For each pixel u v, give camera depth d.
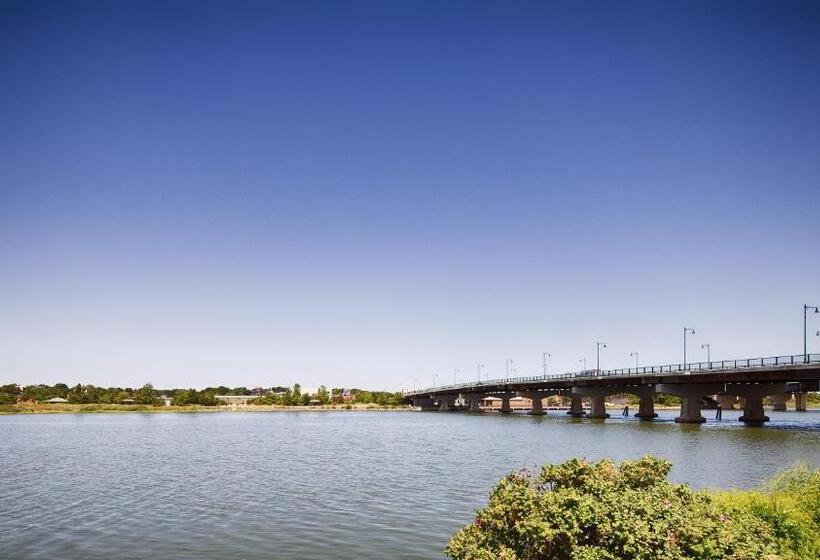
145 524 35.91
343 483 50.91
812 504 20.27
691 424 123.06
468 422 159.88
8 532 34.28
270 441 100.56
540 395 197.75
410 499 42.78
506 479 17.55
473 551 15.24
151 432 127.25
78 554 29.70
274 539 31.88
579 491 15.61
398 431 125.06
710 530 13.80
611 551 13.60
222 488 49.19
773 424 122.94
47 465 67.50
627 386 152.88
